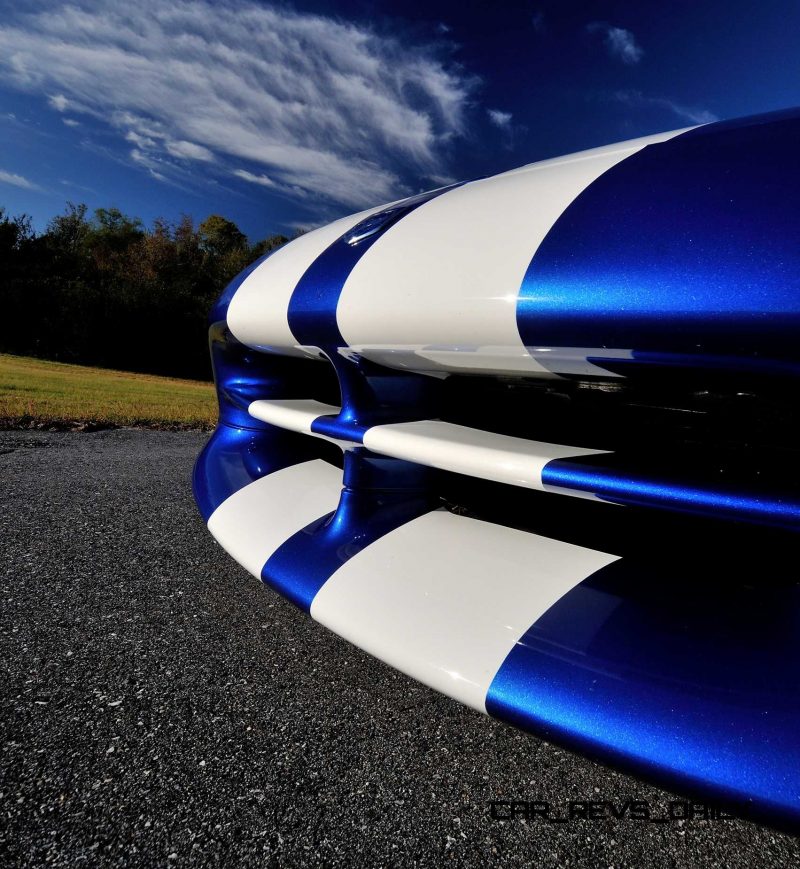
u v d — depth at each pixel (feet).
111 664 4.11
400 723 3.57
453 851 2.68
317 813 2.86
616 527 2.92
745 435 2.50
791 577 2.42
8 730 3.37
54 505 7.89
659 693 2.12
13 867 2.51
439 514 3.47
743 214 2.10
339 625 2.91
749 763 1.90
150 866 2.54
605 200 2.48
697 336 2.11
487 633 2.56
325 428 3.62
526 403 3.34
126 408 21.89
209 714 3.59
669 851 2.72
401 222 3.31
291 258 4.14
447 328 2.78
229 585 5.51
